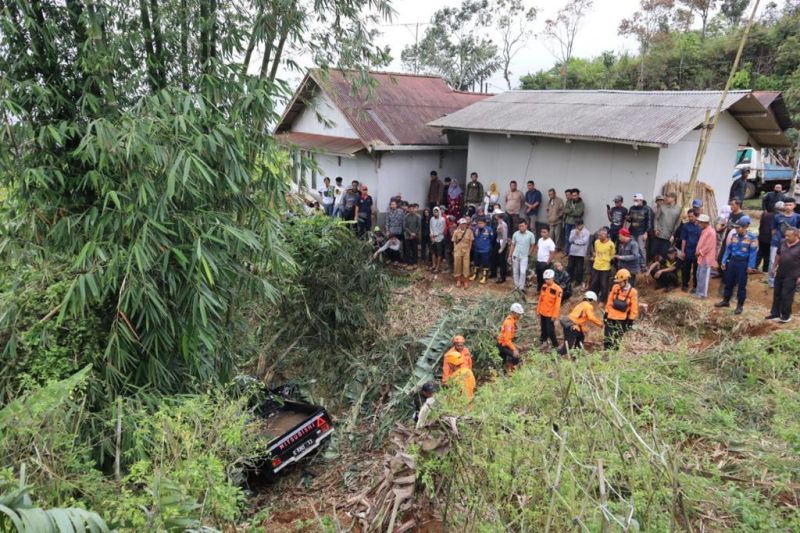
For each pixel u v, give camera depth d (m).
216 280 5.68
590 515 3.26
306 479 6.89
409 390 8.13
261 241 6.05
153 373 5.62
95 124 4.89
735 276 9.45
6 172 5.32
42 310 5.47
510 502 3.79
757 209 16.81
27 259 5.61
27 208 5.42
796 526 3.69
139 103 5.29
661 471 3.50
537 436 4.04
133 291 4.97
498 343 8.86
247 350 8.11
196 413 4.65
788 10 29.42
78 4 5.52
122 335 5.32
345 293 9.60
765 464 4.74
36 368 5.06
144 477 4.00
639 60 31.81
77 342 5.37
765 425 5.79
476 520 3.71
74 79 5.63
